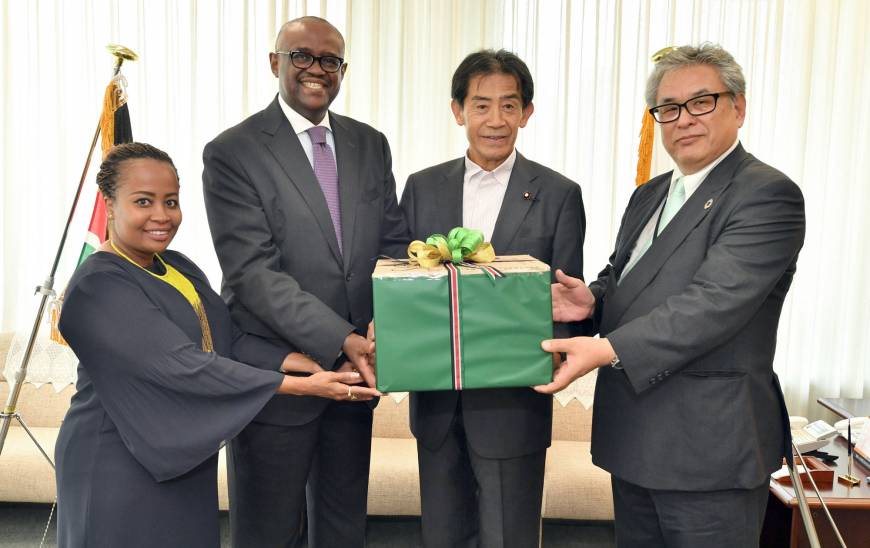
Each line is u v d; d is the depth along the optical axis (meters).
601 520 2.97
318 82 1.91
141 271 1.55
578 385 3.36
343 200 1.94
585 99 3.57
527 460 1.86
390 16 3.55
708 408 1.57
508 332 1.54
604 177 3.61
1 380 3.39
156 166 1.55
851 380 3.79
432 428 1.85
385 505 2.93
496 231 1.88
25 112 3.53
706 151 1.61
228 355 1.77
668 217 1.73
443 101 3.58
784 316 3.72
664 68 1.65
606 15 3.53
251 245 1.83
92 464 1.51
